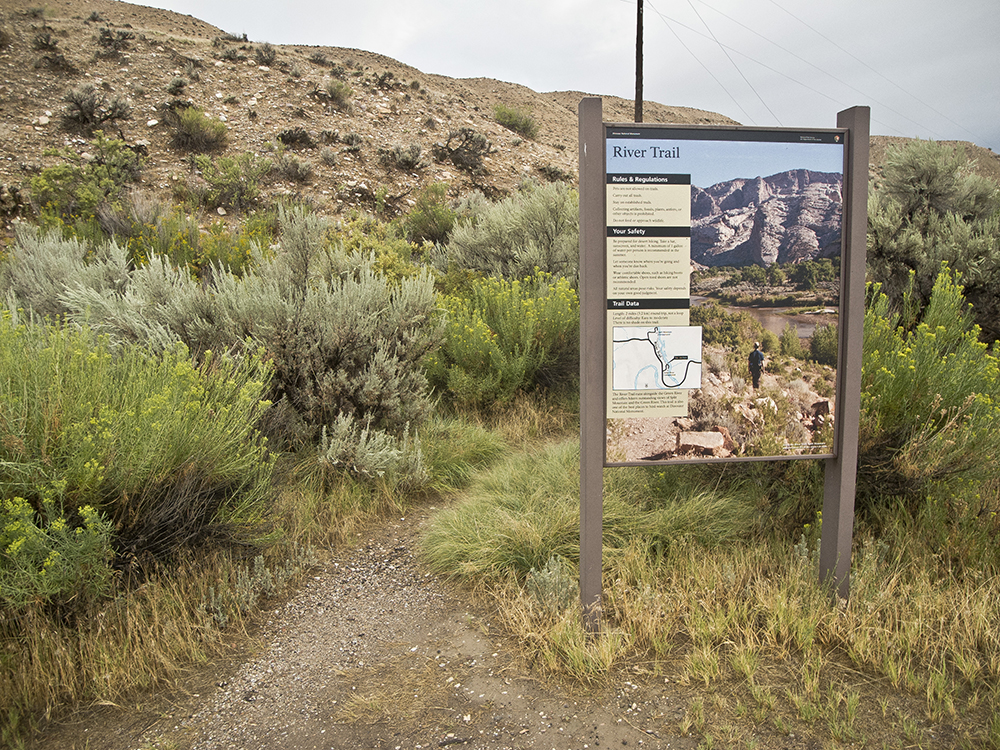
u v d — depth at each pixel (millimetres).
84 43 23234
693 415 2871
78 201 12734
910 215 7812
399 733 2359
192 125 18609
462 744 2293
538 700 2525
